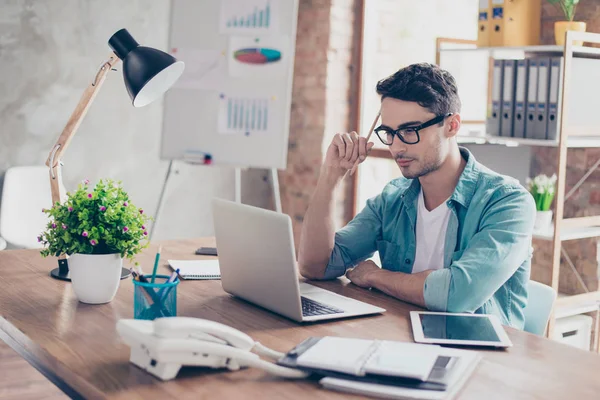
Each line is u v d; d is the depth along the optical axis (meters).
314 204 2.11
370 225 2.23
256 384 1.32
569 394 1.29
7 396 2.78
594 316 3.40
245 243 1.76
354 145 2.09
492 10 3.40
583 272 3.49
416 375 1.27
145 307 1.58
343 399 1.25
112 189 1.83
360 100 4.53
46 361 1.46
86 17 4.10
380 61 4.46
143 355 1.37
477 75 4.07
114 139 4.29
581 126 3.20
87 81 4.15
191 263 2.24
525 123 3.28
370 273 2.02
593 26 3.45
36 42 3.97
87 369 1.37
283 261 1.65
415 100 1.91
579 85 3.17
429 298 1.82
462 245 2.00
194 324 1.35
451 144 2.00
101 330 1.60
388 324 1.70
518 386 1.32
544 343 1.57
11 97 3.93
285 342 1.55
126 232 1.79
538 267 3.60
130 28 4.26
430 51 4.26
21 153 3.99
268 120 3.28
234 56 3.30
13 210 3.83
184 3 3.36
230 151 3.33
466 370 1.36
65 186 4.14
